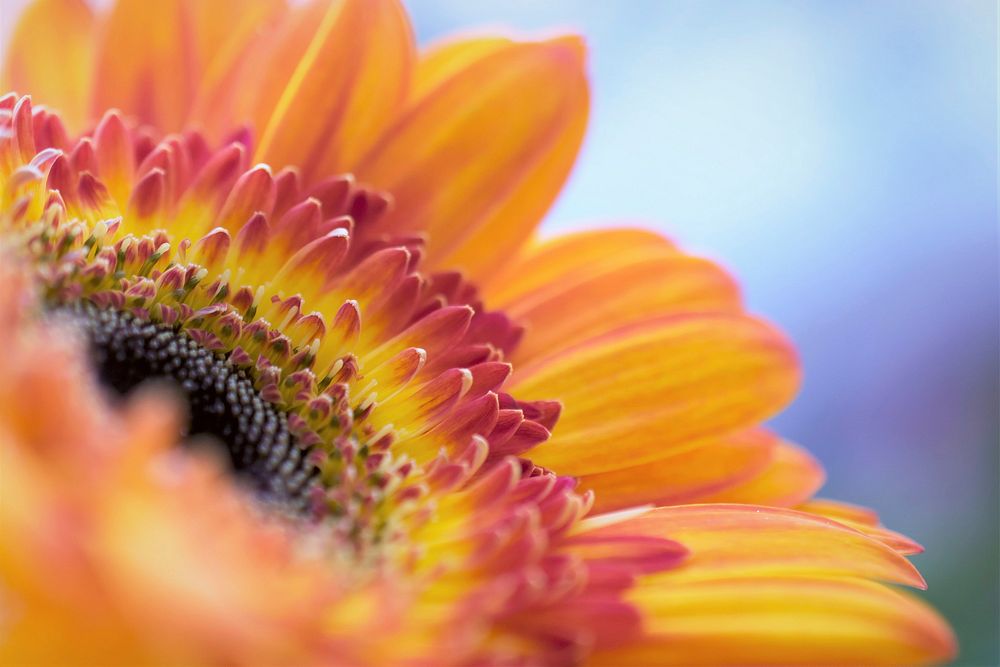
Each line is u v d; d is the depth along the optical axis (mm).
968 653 252
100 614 141
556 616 154
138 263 172
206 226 174
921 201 324
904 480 282
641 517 165
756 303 333
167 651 142
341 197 177
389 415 172
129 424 143
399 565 161
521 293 185
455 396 171
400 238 179
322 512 167
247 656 143
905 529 276
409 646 151
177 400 170
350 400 172
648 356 177
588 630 153
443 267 182
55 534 139
